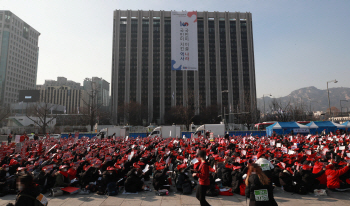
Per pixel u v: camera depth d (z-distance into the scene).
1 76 138.88
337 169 8.89
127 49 113.62
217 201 7.66
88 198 8.18
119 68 112.44
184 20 111.44
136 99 110.56
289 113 61.75
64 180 9.05
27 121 66.00
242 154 11.91
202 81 114.50
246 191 4.83
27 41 162.12
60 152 13.71
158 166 9.17
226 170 9.40
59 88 157.88
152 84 113.12
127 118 94.50
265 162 6.26
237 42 118.69
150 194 8.65
